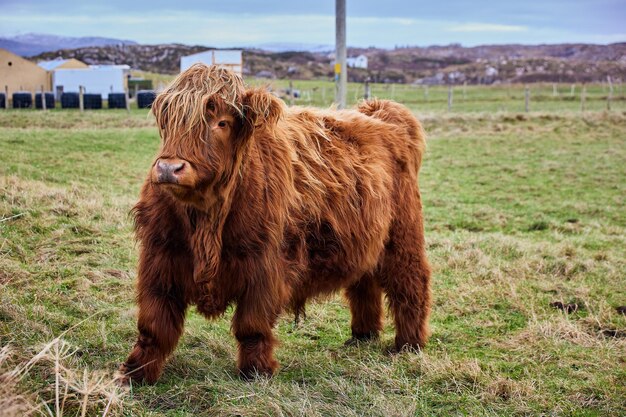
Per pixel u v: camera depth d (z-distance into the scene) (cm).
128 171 1320
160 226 411
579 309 699
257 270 427
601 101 4912
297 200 459
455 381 478
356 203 510
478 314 662
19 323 491
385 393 454
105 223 838
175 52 15412
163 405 401
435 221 1141
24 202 862
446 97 5791
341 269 504
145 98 3875
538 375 504
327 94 5834
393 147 575
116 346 491
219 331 565
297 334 595
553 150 2039
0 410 312
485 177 1606
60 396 367
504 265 832
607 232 1114
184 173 367
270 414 390
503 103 4712
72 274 661
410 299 566
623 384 493
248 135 403
